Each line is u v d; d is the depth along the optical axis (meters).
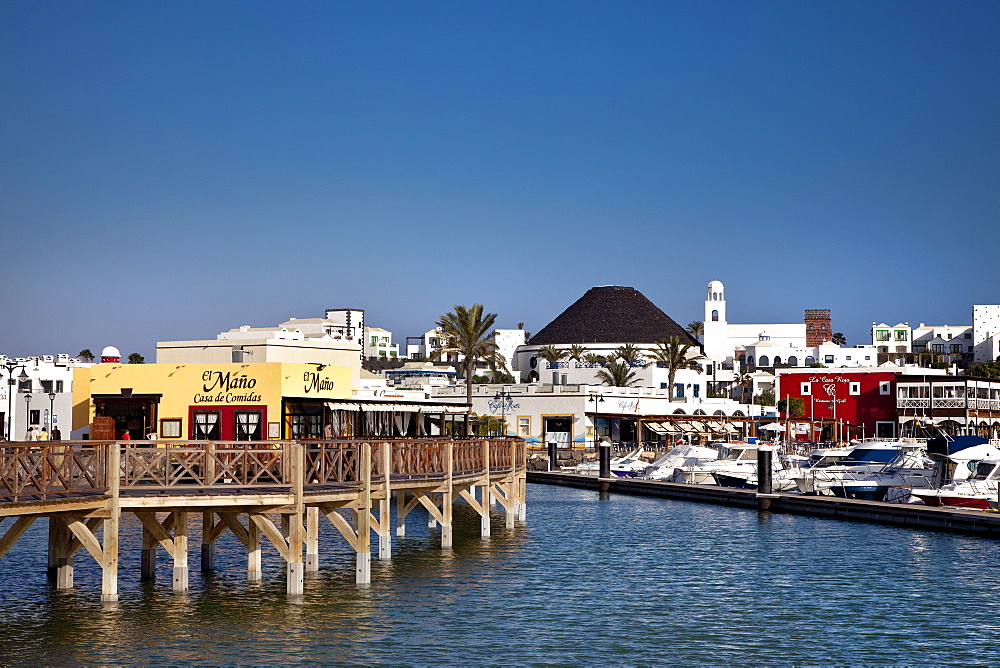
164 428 51.41
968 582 32.84
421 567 33.94
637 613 27.83
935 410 109.81
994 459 54.34
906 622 27.17
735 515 53.66
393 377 126.75
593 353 184.50
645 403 110.81
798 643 24.88
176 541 28.42
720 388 171.88
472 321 98.06
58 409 72.88
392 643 24.00
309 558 31.50
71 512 25.31
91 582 30.09
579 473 81.81
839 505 51.72
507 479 45.00
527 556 37.19
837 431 115.88
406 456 34.84
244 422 50.44
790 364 197.50
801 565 36.09
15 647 23.05
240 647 23.34
